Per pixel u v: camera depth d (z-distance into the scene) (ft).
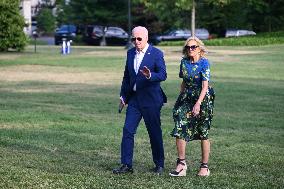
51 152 47.52
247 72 127.44
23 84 105.91
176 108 38.22
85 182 36.09
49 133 56.95
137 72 39.47
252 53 185.37
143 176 38.65
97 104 79.87
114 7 308.19
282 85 103.19
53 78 116.88
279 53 183.73
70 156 45.98
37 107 76.54
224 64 146.72
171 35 280.10
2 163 41.70
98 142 52.44
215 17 287.48
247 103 81.51
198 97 37.70
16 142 51.52
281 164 43.83
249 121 66.39
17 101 82.79
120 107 40.57
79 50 211.20
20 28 195.11
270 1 273.95
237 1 262.47
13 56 175.42
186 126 37.88
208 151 38.65
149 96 39.55
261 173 40.22
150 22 313.12
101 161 44.24
